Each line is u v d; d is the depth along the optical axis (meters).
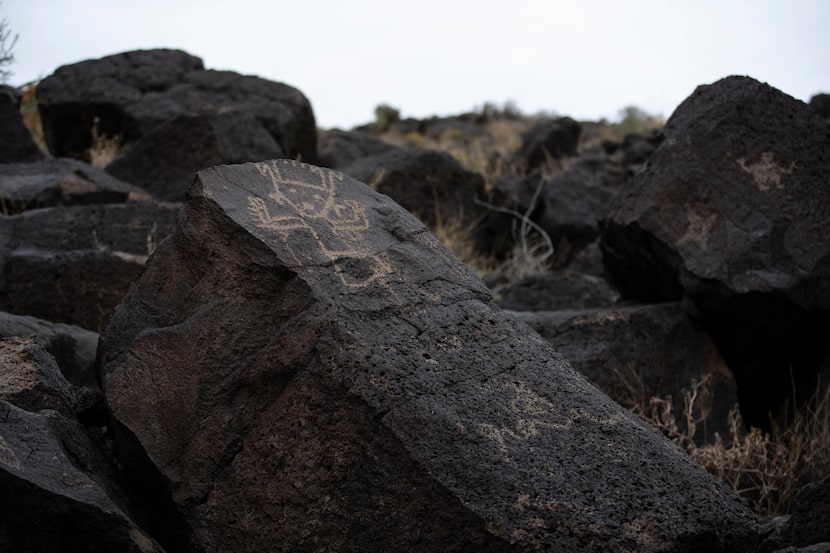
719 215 5.62
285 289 3.68
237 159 9.95
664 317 5.77
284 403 3.53
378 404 3.38
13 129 9.43
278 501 3.48
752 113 5.75
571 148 16.36
